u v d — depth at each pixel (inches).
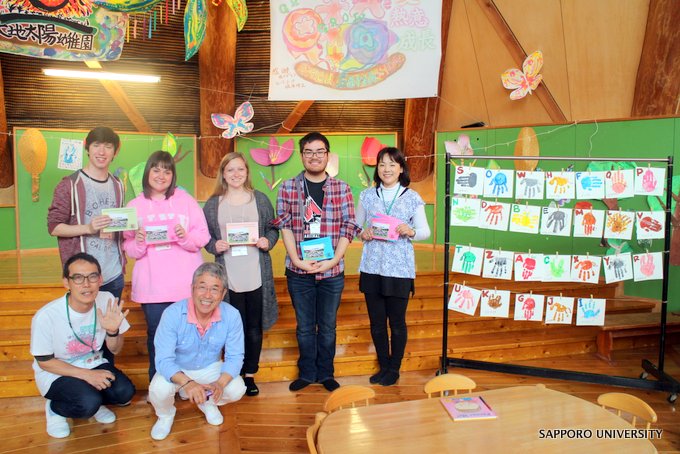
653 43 193.8
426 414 85.3
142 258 126.3
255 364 138.5
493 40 233.3
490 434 78.0
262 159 306.3
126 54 258.7
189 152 303.4
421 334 175.9
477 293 144.6
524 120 236.4
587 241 214.4
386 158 140.6
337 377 154.9
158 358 112.6
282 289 185.9
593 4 202.2
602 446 74.0
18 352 148.3
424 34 198.4
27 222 276.5
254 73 284.2
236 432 119.6
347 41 199.9
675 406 138.6
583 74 213.2
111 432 119.8
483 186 140.6
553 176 140.4
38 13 164.7
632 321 177.6
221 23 261.3
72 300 114.9
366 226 146.8
